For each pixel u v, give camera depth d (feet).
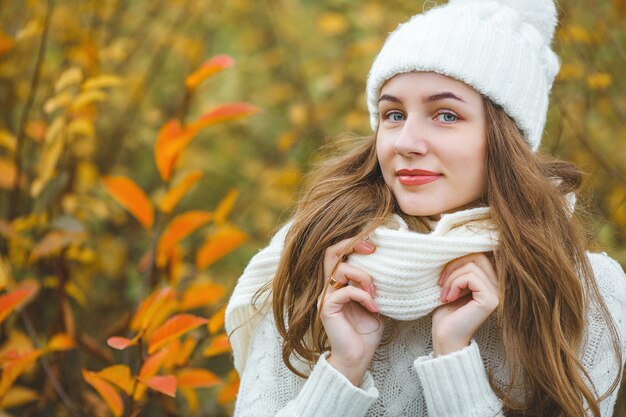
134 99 9.84
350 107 10.12
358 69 9.97
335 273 4.97
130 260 9.57
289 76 10.91
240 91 10.92
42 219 7.49
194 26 10.79
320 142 9.80
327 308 4.92
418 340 5.11
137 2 10.38
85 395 7.24
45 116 8.57
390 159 4.93
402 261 4.80
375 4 9.76
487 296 4.71
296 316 5.10
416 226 5.10
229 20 11.10
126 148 10.24
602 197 8.59
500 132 4.86
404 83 4.83
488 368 5.01
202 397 8.54
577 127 8.04
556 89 8.18
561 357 4.84
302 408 4.89
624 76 8.77
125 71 10.13
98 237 9.21
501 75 4.84
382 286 4.84
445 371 4.70
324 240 5.07
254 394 5.31
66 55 8.81
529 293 4.79
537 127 5.12
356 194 5.20
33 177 8.35
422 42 4.79
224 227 7.26
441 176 4.81
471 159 4.82
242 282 5.63
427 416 5.09
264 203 10.06
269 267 5.58
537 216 4.85
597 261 5.29
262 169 10.18
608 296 5.16
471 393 4.69
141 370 5.68
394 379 5.11
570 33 7.77
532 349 4.79
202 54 10.80
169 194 6.42
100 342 8.30
